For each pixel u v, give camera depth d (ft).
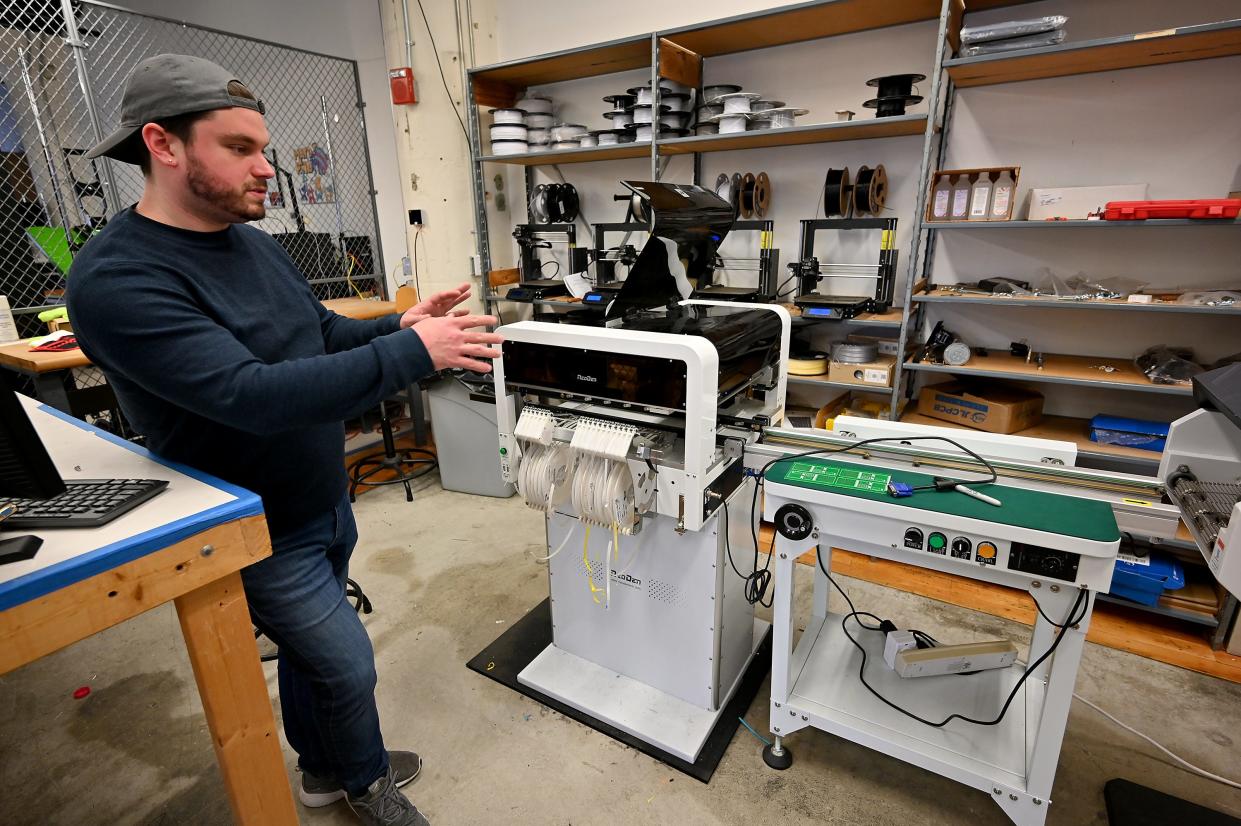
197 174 3.10
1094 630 6.61
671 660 5.37
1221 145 6.69
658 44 8.18
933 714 4.71
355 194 13.30
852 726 4.58
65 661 6.23
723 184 8.84
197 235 3.38
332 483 4.04
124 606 2.52
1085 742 5.23
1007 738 4.47
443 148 10.79
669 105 8.71
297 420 2.97
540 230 10.61
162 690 5.85
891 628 5.85
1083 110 7.21
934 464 4.42
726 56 9.10
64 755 5.16
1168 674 6.00
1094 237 7.47
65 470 3.30
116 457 3.53
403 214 12.95
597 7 9.87
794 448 4.81
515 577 7.72
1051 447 4.55
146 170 3.24
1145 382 6.41
